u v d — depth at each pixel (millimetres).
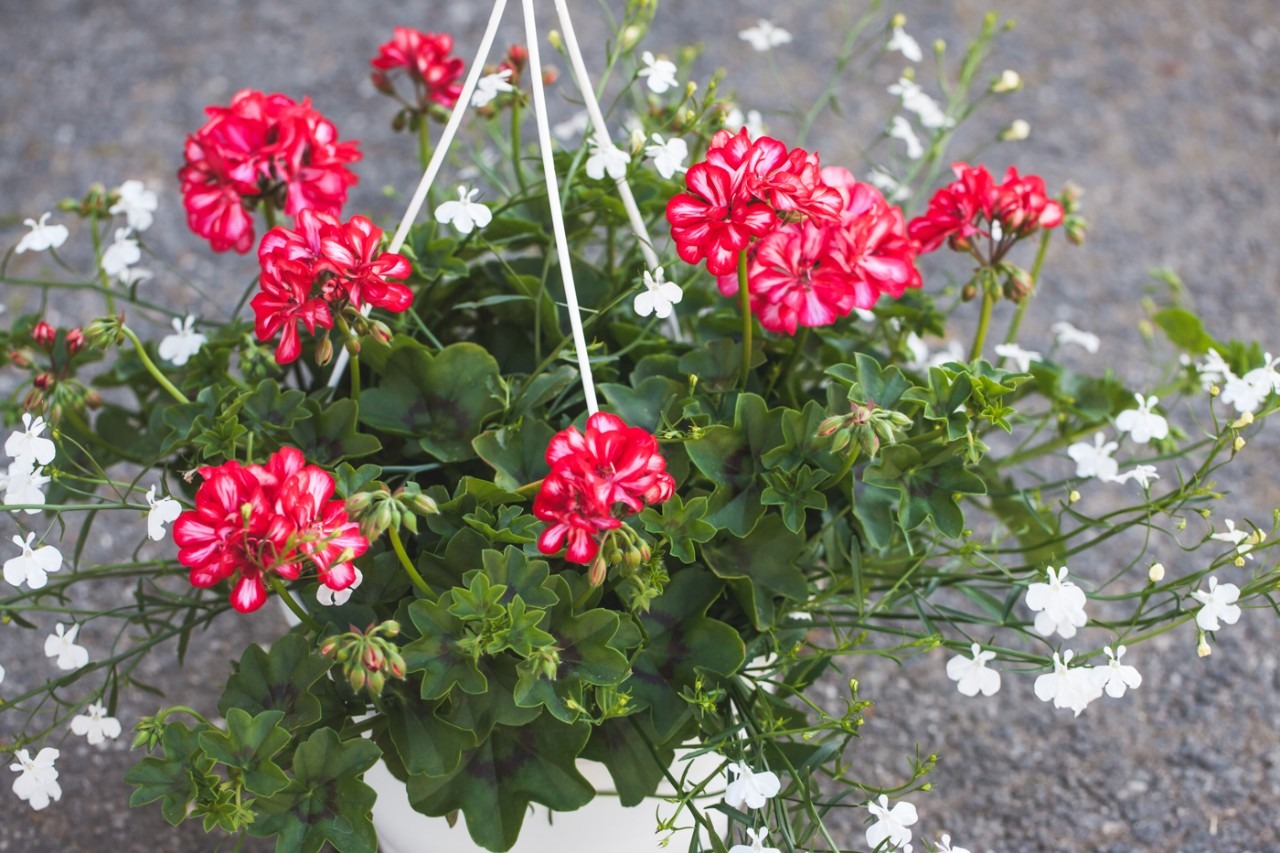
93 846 1760
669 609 1479
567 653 1418
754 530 1490
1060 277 2430
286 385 1614
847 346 1621
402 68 1661
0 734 1830
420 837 1542
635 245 1597
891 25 1731
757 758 1449
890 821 1425
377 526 1318
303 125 1530
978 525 1986
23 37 2949
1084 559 2027
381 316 1606
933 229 1571
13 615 1505
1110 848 1774
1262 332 2316
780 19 2998
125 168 2607
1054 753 1850
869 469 1457
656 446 1350
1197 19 3084
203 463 1512
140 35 2959
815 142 2672
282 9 3027
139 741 1381
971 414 1451
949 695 1895
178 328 1606
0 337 1631
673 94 1828
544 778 1448
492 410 1526
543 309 1588
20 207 2510
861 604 1502
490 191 2029
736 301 1598
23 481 1444
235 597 1356
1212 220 2568
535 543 1445
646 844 1560
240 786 1376
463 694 1436
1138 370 2240
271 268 1404
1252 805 1806
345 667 1334
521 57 1615
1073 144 2734
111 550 2012
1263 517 2057
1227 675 1920
